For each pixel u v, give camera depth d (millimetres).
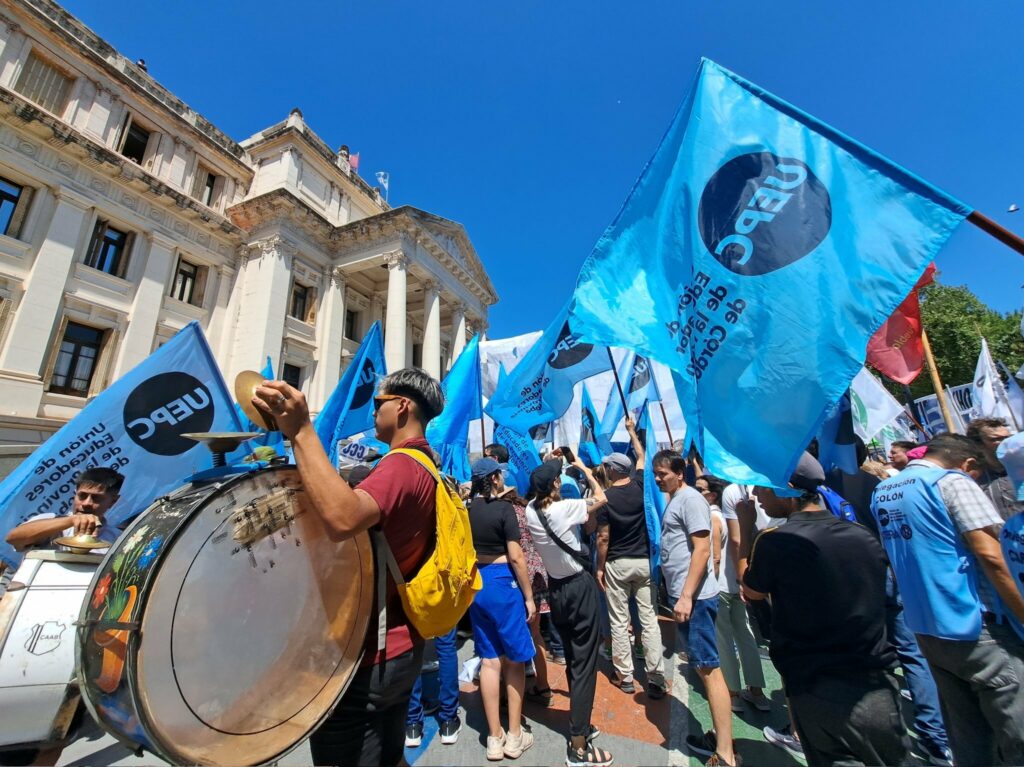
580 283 2678
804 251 2135
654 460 3771
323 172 23797
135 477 3736
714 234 2365
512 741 3230
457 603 1653
